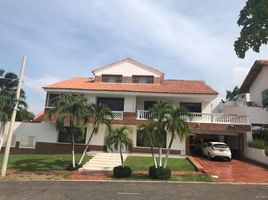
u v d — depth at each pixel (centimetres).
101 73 3475
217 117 2864
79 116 2212
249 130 2777
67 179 1852
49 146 3084
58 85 3234
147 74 3425
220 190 1454
